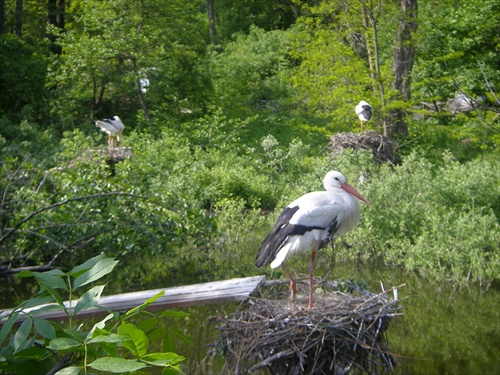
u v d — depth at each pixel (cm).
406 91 1908
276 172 1639
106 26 1889
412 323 895
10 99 2031
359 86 1841
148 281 1035
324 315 587
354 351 578
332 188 705
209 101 2184
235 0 3462
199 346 768
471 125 2030
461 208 1208
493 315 912
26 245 1002
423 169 1292
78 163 1141
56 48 2561
